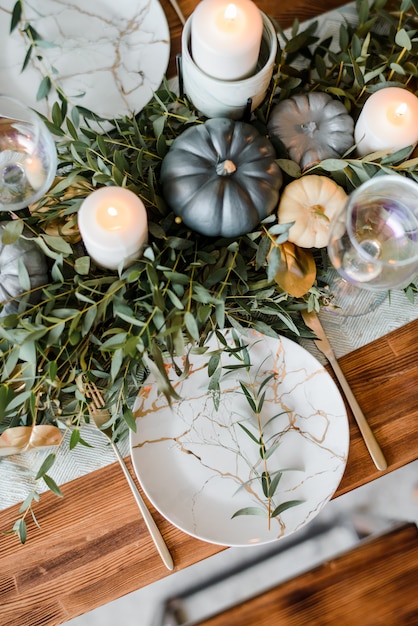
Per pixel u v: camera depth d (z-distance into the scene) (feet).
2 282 2.08
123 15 2.61
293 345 2.49
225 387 2.54
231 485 2.48
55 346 2.11
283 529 2.42
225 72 2.12
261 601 2.62
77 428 2.21
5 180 2.20
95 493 2.52
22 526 2.31
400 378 2.65
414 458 2.61
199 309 2.03
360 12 2.54
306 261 2.30
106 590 2.50
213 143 2.10
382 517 2.68
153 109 2.37
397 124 2.21
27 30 2.23
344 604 2.63
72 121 2.41
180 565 2.51
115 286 1.97
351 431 2.61
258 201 2.11
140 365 2.43
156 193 2.30
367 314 2.66
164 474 2.45
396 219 2.31
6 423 2.35
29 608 2.49
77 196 2.26
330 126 2.37
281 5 2.72
